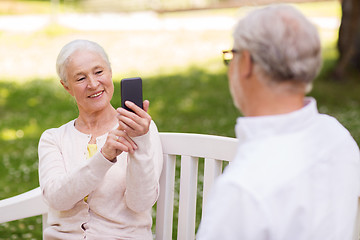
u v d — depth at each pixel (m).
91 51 1.95
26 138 6.61
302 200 1.08
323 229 1.11
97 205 1.92
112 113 2.06
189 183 2.09
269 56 1.09
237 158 1.13
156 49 11.59
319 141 1.16
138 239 1.94
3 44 12.23
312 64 1.11
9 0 16.23
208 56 10.85
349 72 8.91
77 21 14.31
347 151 1.21
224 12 14.09
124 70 10.32
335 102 7.73
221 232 1.06
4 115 7.75
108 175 1.93
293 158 1.10
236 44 1.16
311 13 12.73
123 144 1.73
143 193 1.82
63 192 1.83
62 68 1.96
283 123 1.12
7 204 2.16
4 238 3.79
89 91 1.95
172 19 14.04
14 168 5.45
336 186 1.16
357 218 1.75
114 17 14.77
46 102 8.44
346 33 8.59
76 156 1.98
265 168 1.08
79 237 1.92
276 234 1.05
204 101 8.06
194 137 2.06
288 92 1.13
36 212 2.18
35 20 14.35
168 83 9.24
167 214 2.15
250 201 1.04
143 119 1.69
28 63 11.00
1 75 10.20
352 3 8.44
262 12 1.13
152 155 1.81
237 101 1.21
